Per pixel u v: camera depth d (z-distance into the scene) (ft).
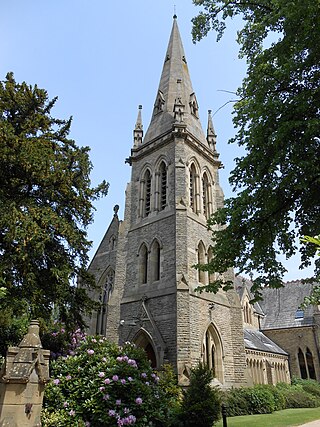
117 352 41.98
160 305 73.61
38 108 59.57
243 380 78.38
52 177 52.24
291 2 36.73
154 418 36.94
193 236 82.02
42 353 32.40
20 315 46.21
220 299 82.89
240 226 42.39
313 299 36.04
